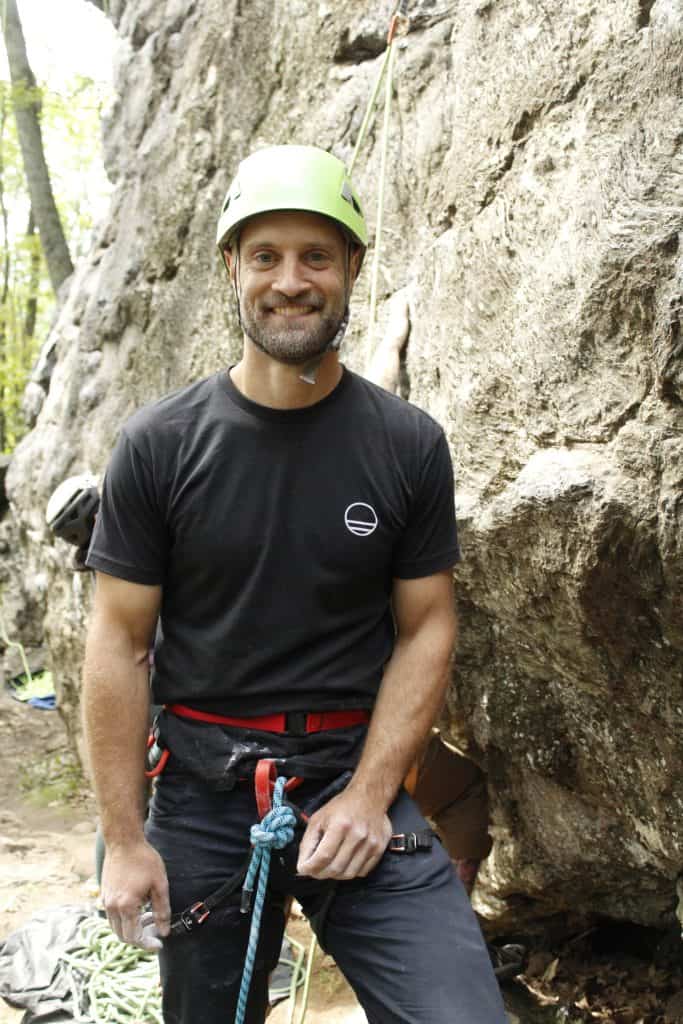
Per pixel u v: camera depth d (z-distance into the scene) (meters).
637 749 2.56
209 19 4.65
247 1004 2.04
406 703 1.92
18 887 4.16
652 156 2.19
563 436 2.33
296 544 1.87
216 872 1.97
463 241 2.81
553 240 2.45
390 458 1.89
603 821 2.87
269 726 1.93
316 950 3.51
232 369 1.96
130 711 1.91
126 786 1.89
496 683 2.86
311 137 3.93
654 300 2.11
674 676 2.30
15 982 3.35
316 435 1.87
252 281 1.84
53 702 6.81
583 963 3.39
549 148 2.55
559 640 2.46
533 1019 3.12
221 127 4.48
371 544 1.88
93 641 1.91
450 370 2.78
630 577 2.19
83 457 5.25
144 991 3.23
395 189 3.45
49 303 17.27
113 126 5.60
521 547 2.35
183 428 1.89
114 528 1.90
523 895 3.31
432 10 3.40
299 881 1.94
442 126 3.21
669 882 3.00
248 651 1.91
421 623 1.99
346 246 1.89
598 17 2.47
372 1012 1.85
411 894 1.84
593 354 2.25
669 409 2.11
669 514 2.07
